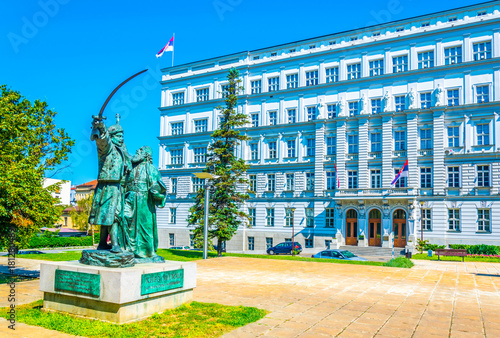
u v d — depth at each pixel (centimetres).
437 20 4825
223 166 4428
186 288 1239
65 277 1105
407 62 4941
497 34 4494
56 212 2003
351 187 5094
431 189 4616
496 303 1458
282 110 5681
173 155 6556
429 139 4725
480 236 4356
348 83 5216
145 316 1097
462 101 4581
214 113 6169
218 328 1030
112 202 1163
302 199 5400
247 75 5978
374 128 5025
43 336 916
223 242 4841
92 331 947
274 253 4997
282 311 1262
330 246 4900
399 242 4731
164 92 6712
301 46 5669
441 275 2220
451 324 1150
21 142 1997
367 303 1416
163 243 6397
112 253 1127
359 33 5262
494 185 4350
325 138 5316
